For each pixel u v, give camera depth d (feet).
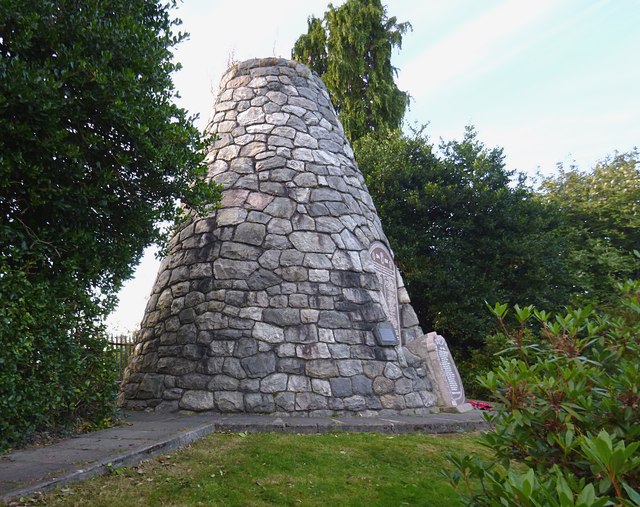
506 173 50.42
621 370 8.13
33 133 15.12
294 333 22.89
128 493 11.83
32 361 16.10
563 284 48.67
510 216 47.16
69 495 11.31
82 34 16.79
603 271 53.36
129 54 17.94
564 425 7.57
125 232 20.59
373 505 12.40
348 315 24.04
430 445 17.94
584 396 7.91
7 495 10.56
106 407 19.33
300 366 22.33
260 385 21.85
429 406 24.38
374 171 49.78
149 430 17.84
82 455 14.10
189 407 21.98
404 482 14.21
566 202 61.72
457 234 47.98
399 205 49.01
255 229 24.94
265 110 28.78
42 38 16.28
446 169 49.19
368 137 56.44
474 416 23.12
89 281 18.93
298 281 23.94
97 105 16.85
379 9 65.46
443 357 26.86
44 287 16.22
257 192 26.03
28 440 16.17
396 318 28.30
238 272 24.03
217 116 30.09
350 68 63.67
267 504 12.00
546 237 46.55
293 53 69.77
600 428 7.42
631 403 7.17
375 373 23.22
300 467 14.67
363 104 63.72
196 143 20.63
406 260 45.09
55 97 15.12
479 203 46.57
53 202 16.44
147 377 23.94
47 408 16.57
